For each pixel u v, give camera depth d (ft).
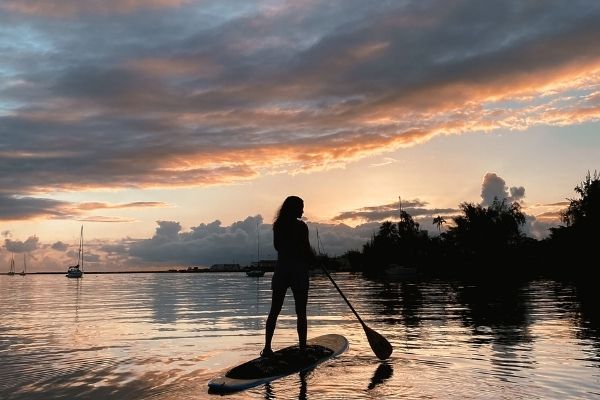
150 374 16.15
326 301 50.37
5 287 128.77
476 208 196.34
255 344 22.34
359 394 12.96
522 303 42.68
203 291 90.02
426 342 21.30
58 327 30.17
